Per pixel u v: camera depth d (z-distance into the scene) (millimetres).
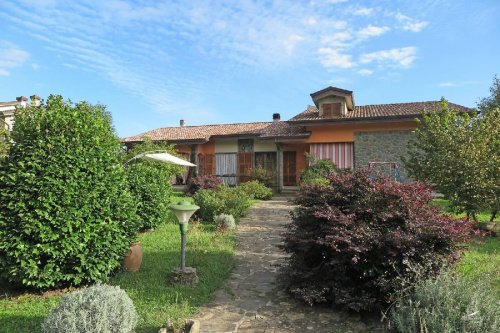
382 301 5156
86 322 3957
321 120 19219
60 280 6137
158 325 4816
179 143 24203
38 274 5723
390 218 5484
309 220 6039
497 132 10930
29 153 5762
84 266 6008
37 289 6082
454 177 10750
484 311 3861
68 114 6242
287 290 6055
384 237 5152
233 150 24266
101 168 6305
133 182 10609
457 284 4148
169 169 18234
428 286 4254
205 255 8398
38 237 5617
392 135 18750
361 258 5195
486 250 8516
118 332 4102
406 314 4238
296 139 20406
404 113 18688
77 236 5812
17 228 5617
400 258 5004
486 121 11508
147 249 8891
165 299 5738
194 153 24453
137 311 5230
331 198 6016
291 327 4895
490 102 23234
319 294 5301
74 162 5961
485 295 4125
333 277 5504
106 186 6344
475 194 10469
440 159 11094
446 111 13250
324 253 5578
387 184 5898
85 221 5961
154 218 10930
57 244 5699
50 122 6039
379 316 5199
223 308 5520
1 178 5645
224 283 6699
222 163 24453
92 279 6109
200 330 4750
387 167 18562
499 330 3607
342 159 19719
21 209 5574
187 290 6125
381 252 5141
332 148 19953
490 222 10797
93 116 6766
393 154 18625
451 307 3859
